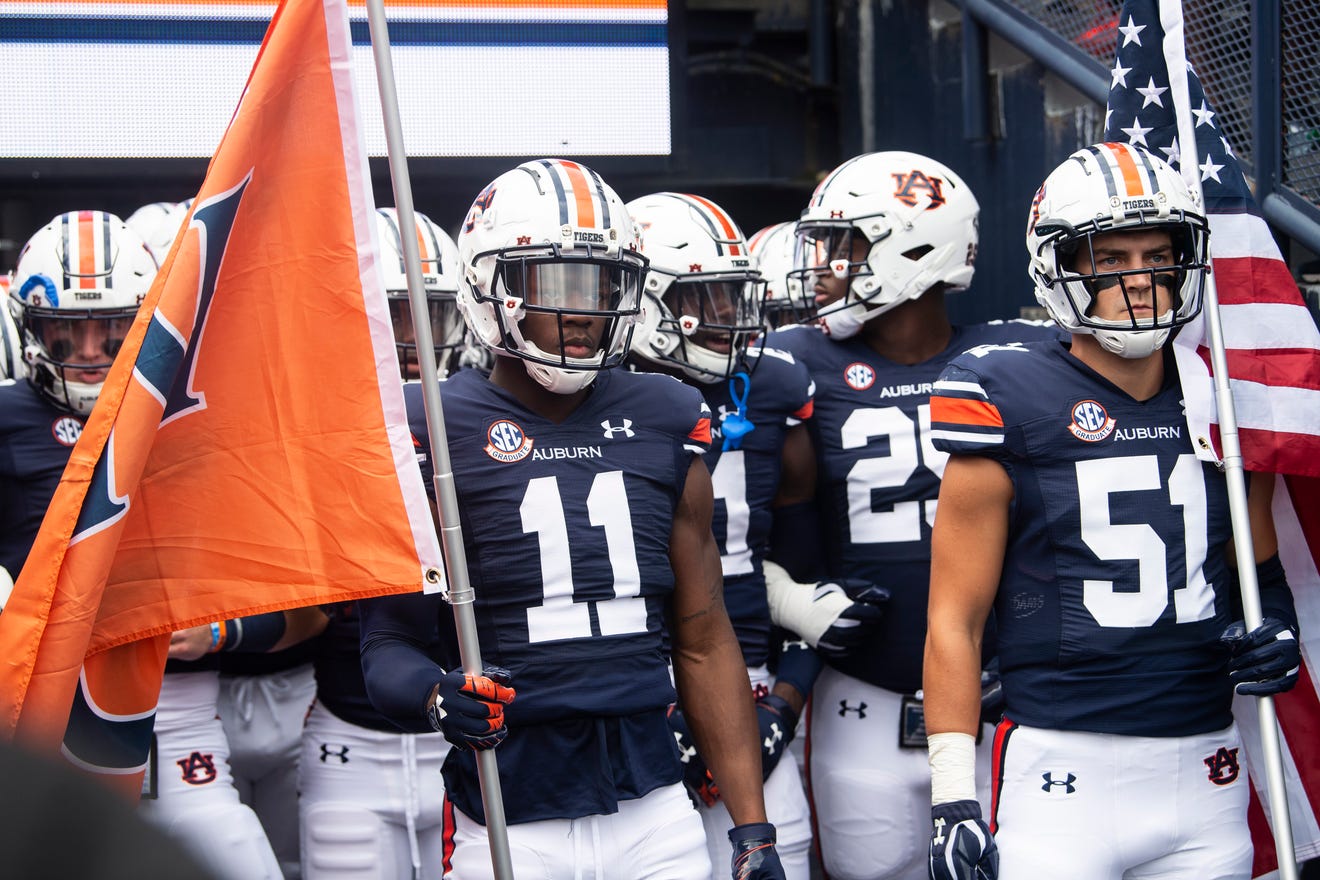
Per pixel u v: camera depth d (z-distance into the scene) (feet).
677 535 19.90
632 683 18.69
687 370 25.55
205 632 24.35
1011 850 19.53
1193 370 20.21
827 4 53.06
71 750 17.90
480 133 41.73
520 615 18.58
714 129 54.85
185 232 17.65
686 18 54.39
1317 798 22.43
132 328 17.62
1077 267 20.20
